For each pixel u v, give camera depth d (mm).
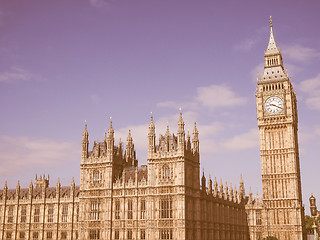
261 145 151875
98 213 106875
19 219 130125
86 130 114250
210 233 114188
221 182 132000
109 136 110062
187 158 102625
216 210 122688
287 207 143250
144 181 103625
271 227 143875
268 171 148875
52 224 125188
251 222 154875
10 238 129375
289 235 140875
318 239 57344
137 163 126188
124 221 103375
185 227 96562
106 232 103812
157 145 107125
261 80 157375
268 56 160500
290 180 145000
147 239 98938
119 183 106562
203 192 111938
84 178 110875
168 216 98500
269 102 153875
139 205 102750
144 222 101125
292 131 148750
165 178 100938
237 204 145625
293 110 155625
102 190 107625
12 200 132250
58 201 125938
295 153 149125
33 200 129750
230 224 134875
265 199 146875
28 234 127125
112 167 108312
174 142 103625
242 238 146250
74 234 122000
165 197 99688
